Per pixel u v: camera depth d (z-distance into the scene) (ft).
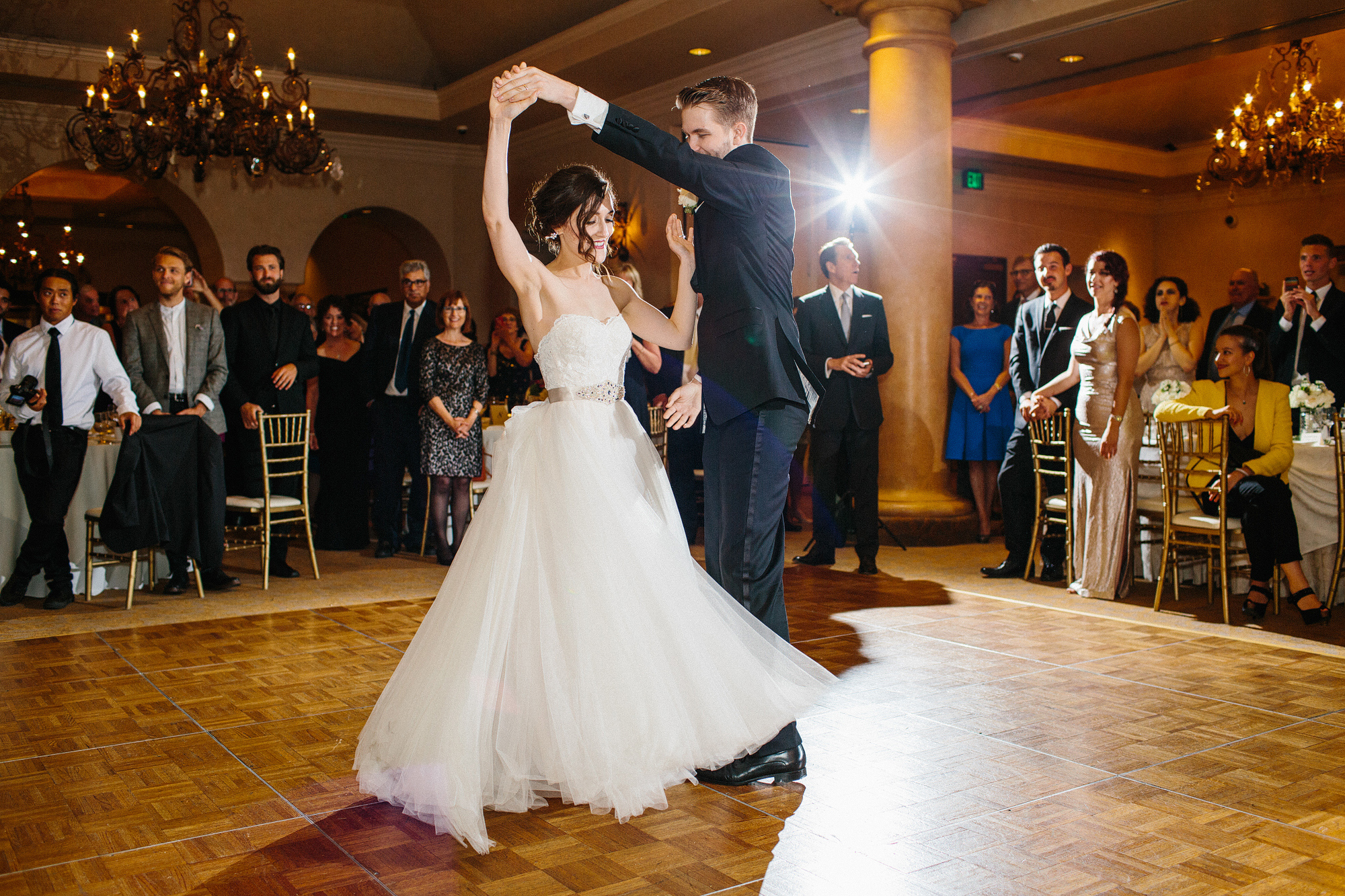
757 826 7.56
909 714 10.26
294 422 18.11
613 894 6.49
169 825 7.63
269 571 18.06
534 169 35.17
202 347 16.72
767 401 8.02
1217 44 22.27
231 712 10.39
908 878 6.70
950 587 17.31
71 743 9.46
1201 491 15.34
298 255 34.71
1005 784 8.38
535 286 8.43
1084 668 12.03
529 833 7.48
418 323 20.77
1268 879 6.68
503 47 30.01
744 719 8.18
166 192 33.50
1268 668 12.03
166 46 29.04
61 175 44.73
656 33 24.99
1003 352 23.68
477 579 7.98
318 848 7.22
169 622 14.71
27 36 27.55
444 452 19.29
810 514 27.58
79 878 6.75
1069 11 20.85
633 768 7.64
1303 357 18.74
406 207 36.32
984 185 38.55
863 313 18.67
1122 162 37.99
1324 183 38.22
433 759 7.55
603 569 7.87
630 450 8.55
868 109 27.81
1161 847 7.17
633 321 9.03
